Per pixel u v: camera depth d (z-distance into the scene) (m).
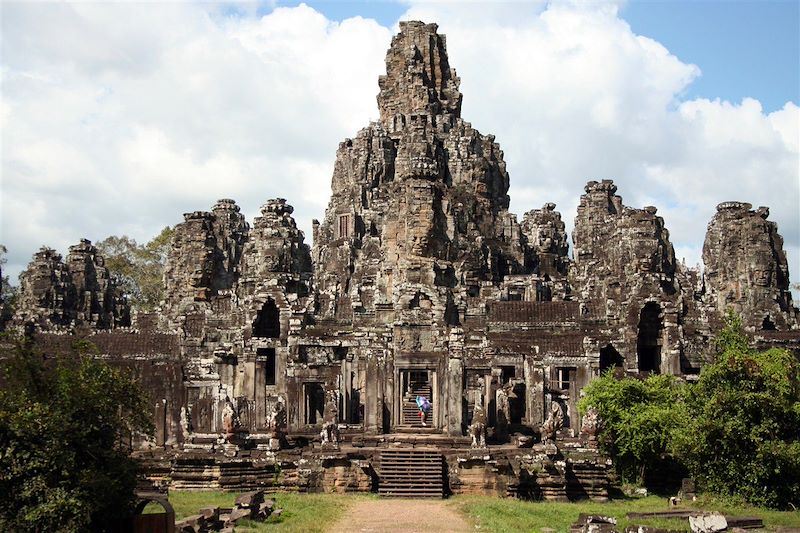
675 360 87.50
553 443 66.75
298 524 50.00
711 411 58.59
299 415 78.81
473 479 65.75
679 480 66.50
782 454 55.84
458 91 149.62
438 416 76.75
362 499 62.16
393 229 112.50
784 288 112.31
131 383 44.53
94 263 122.62
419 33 149.50
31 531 37.97
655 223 103.62
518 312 96.31
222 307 106.94
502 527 49.38
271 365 93.19
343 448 69.69
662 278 95.75
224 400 74.38
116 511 40.75
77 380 41.75
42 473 38.62
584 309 96.69
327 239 141.62
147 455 68.12
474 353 82.31
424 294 85.00
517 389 81.50
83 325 113.25
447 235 115.12
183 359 88.00
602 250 125.06
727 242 112.06
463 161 135.00
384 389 76.88
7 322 97.75
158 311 121.75
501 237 132.12
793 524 49.09
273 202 104.00
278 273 100.94
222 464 65.06
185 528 43.72
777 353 63.31
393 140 143.25
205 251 120.44
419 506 58.78
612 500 63.28
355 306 98.94
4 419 38.50
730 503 56.72
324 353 86.06
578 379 81.88
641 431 65.25
